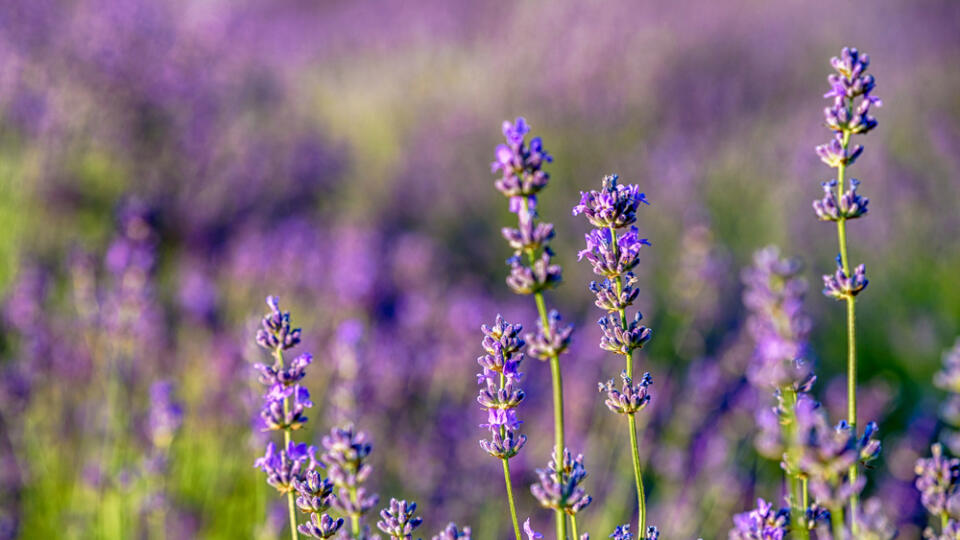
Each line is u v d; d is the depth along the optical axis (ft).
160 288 18.85
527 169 5.18
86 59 24.76
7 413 13.21
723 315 19.25
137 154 24.26
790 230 22.80
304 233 23.58
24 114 23.27
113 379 13.37
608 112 31.30
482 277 25.20
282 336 6.19
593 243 6.20
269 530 10.79
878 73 34.37
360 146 33.73
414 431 15.30
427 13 46.85
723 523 13.32
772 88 34.12
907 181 23.47
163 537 11.75
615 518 13.21
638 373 16.55
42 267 18.15
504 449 5.92
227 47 31.65
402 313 19.70
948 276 20.48
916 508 12.66
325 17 51.37
